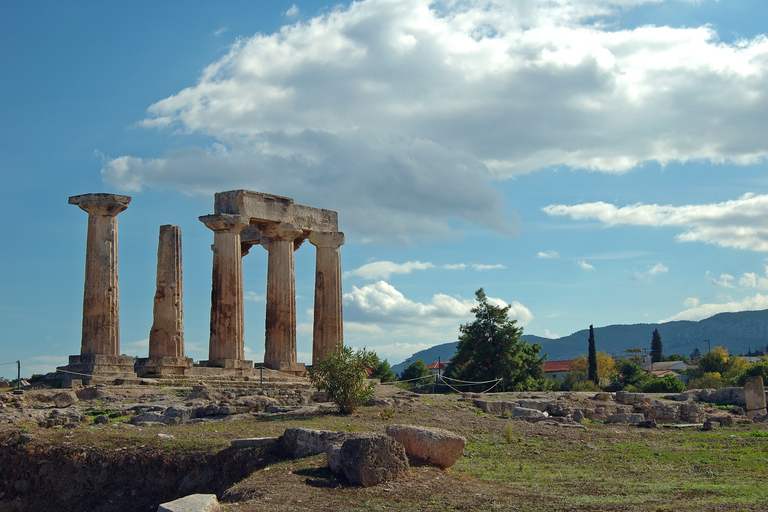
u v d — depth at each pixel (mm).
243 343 40969
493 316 64375
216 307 40562
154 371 36625
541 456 26328
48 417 27078
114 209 36469
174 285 38219
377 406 33688
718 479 22203
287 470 20312
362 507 17141
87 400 31219
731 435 33031
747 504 17500
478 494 18703
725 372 123812
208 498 16219
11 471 23922
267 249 48938
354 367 31141
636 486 20609
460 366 65438
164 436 24547
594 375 105562
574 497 18719
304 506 17172
